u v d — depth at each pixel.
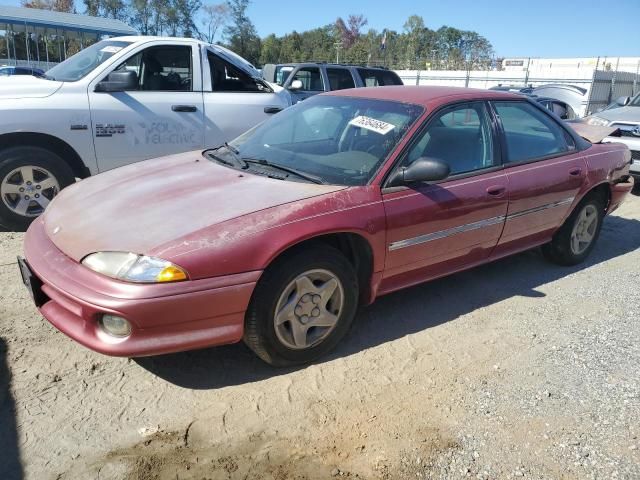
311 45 78.88
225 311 2.74
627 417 2.82
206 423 2.66
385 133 3.60
